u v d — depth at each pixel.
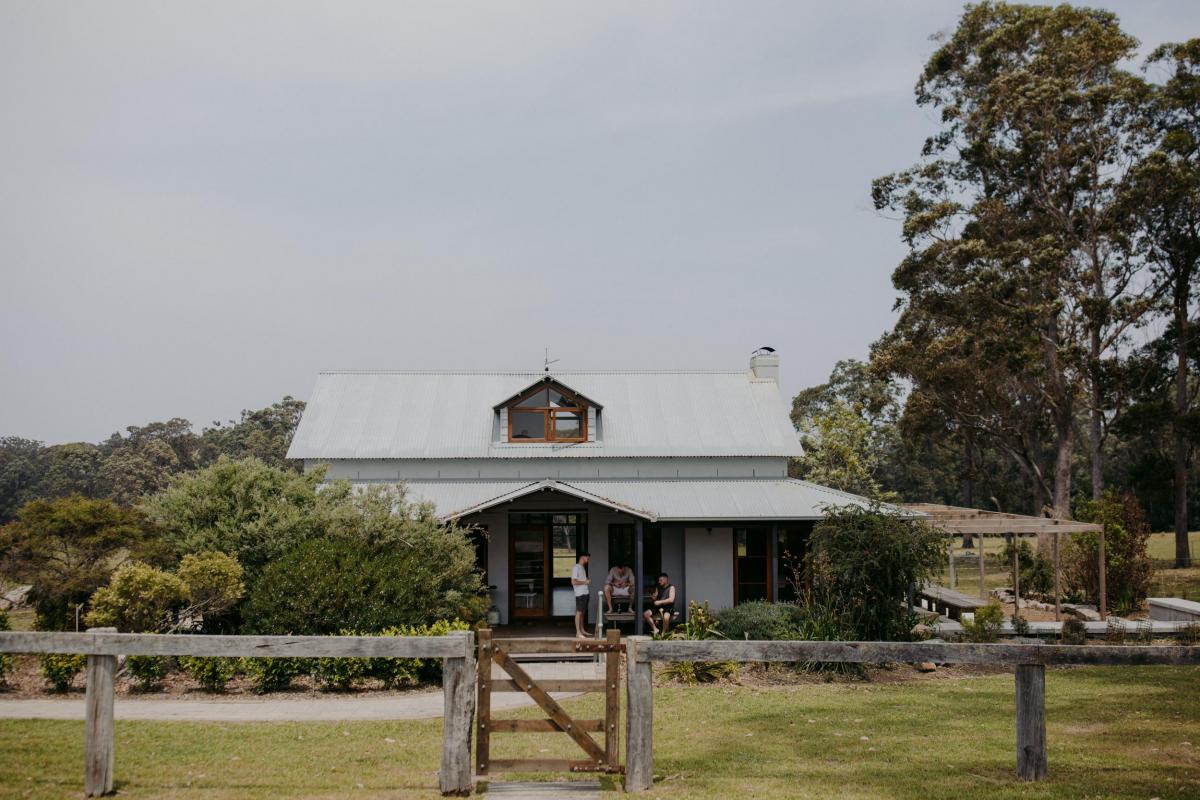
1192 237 47.34
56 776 9.70
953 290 47.44
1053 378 46.19
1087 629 25.03
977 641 23.19
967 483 75.81
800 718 14.52
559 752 12.09
